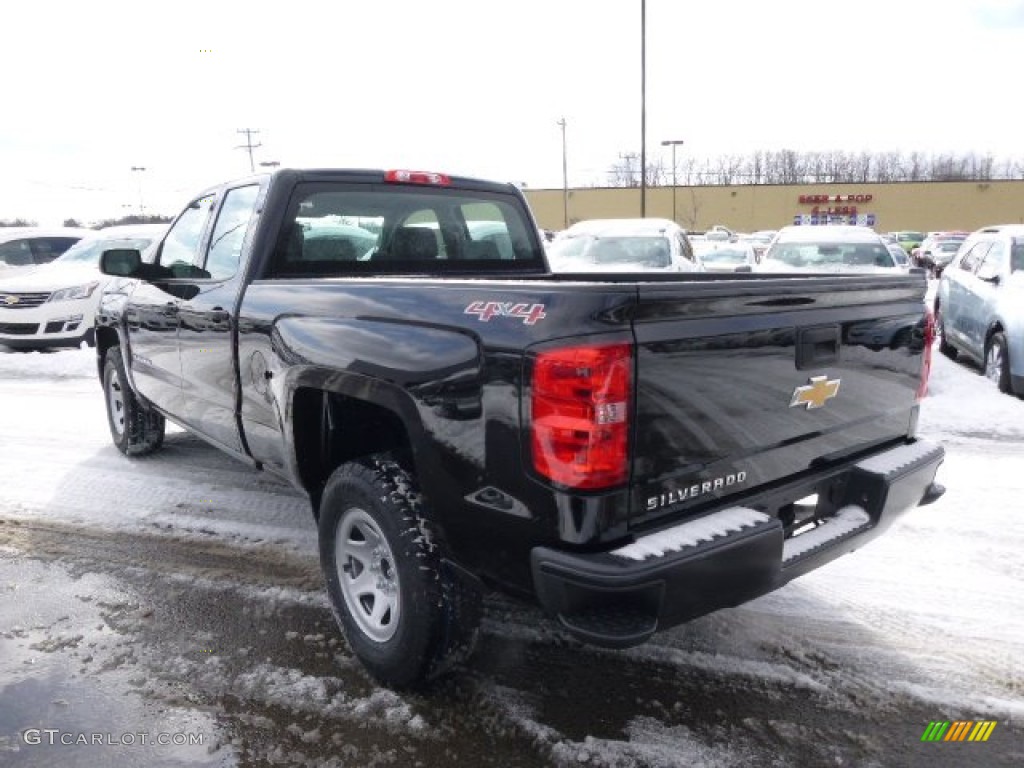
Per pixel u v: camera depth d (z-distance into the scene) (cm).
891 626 353
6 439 680
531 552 244
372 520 295
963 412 734
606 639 229
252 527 473
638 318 232
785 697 301
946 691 304
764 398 271
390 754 269
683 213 7488
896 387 333
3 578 405
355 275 411
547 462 234
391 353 281
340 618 320
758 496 274
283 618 363
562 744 273
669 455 244
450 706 294
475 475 255
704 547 239
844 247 1173
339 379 304
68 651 334
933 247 3381
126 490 539
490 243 474
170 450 639
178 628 354
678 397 244
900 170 10769
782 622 356
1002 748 272
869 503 306
